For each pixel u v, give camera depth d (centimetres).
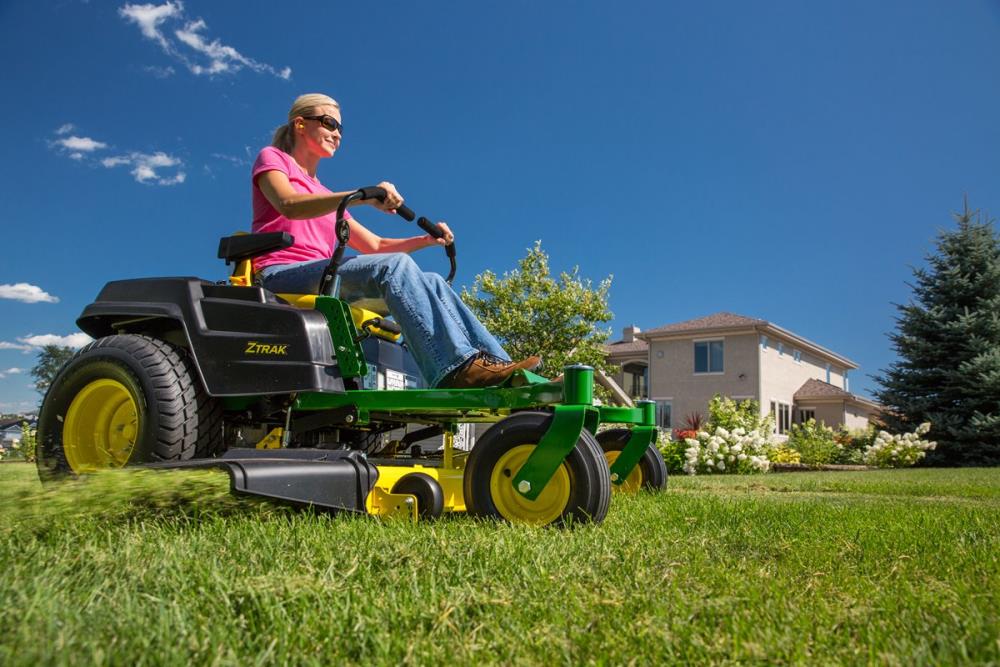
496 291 1842
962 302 2036
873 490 596
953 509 367
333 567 159
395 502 246
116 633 115
